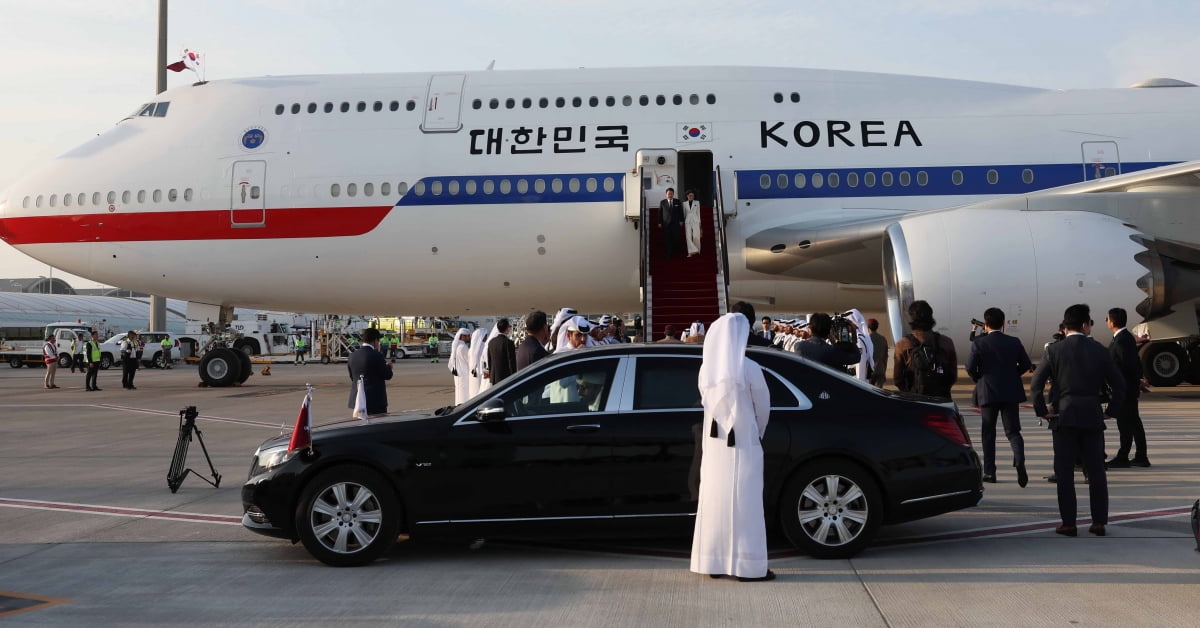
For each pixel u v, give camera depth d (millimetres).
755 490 5262
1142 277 13438
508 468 5734
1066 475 6270
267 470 5895
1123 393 6250
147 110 18688
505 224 17016
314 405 17141
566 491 5723
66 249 18125
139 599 4980
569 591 5062
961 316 13625
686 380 5891
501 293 17891
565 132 17109
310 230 17281
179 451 8586
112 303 75938
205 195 17531
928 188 16641
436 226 17109
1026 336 13680
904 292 13891
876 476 5723
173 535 6676
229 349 22234
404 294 18000
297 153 17438
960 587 5035
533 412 5871
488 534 5773
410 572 5547
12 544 6387
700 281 16125
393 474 5715
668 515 5703
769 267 16797
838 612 4598
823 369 6004
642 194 16141
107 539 6539
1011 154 16703
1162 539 6141
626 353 6004
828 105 17188
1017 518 6883
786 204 16734
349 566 5715
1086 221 13922
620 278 17328
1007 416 8172
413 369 34219
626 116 17188
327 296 18125
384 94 17766
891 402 5879
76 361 34719
